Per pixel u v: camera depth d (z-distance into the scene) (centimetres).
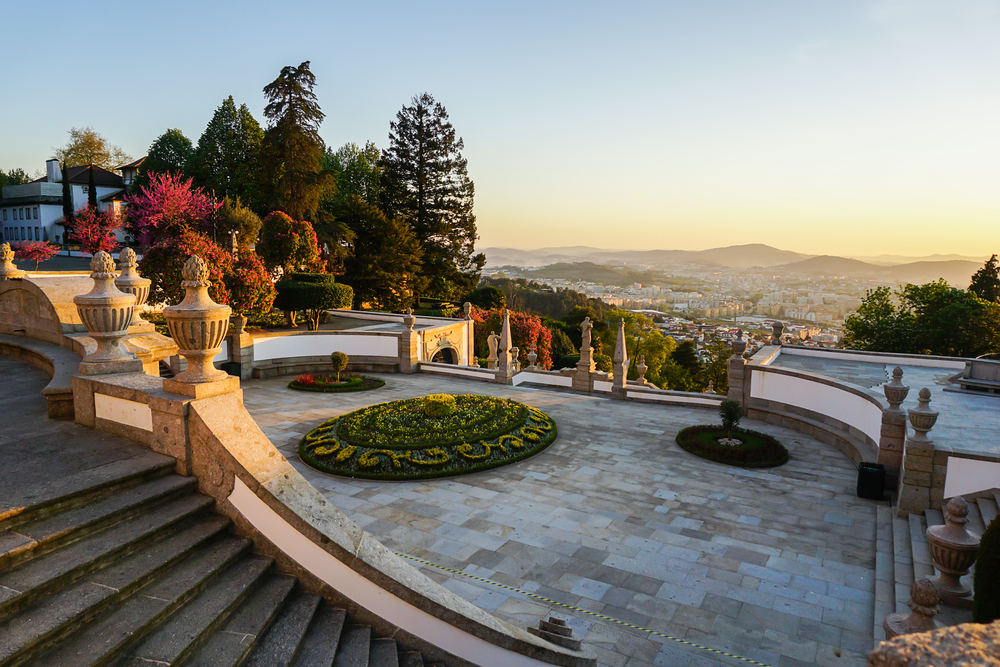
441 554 1043
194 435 566
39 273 1376
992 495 1075
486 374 2762
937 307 4072
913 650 166
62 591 420
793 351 2673
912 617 637
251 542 547
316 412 2052
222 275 2512
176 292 2484
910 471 1144
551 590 928
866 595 922
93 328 695
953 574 809
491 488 1366
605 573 984
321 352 2897
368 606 532
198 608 455
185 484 561
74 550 452
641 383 3153
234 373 2619
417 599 529
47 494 480
